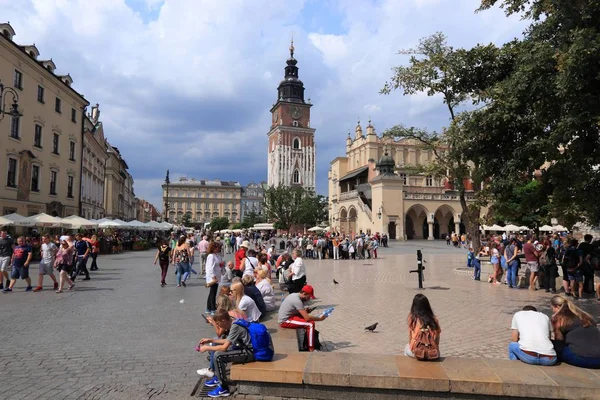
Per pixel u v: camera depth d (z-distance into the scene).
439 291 15.46
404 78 19.64
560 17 9.04
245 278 9.89
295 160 111.19
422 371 5.33
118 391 5.65
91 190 50.91
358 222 63.59
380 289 15.98
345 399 5.28
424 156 72.50
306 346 7.64
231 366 5.49
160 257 16.48
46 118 35.91
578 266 13.89
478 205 12.92
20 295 13.73
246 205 143.62
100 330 8.98
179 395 5.54
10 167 31.25
